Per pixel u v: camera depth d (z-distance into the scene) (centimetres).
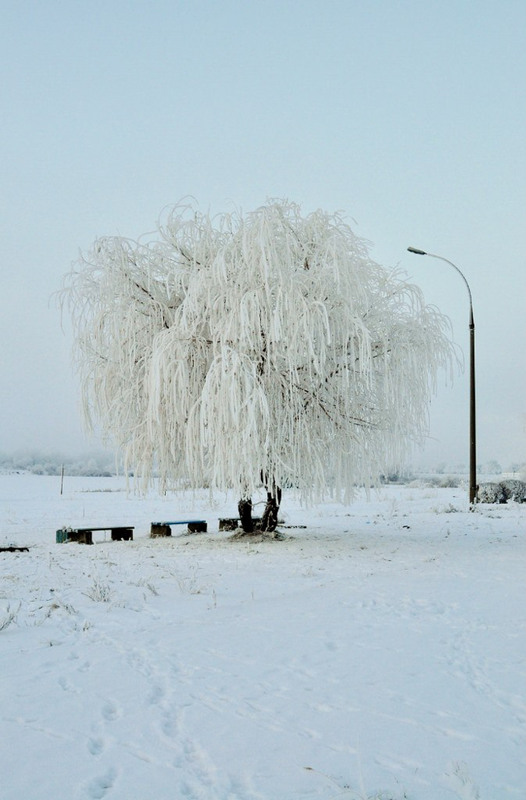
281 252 1320
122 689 471
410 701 445
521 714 419
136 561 1188
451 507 2311
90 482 7056
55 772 341
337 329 1341
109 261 1474
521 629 646
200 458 1395
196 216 1487
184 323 1289
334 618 704
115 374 1484
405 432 1441
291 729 397
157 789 323
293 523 2009
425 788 321
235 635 631
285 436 1347
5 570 1060
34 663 538
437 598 806
